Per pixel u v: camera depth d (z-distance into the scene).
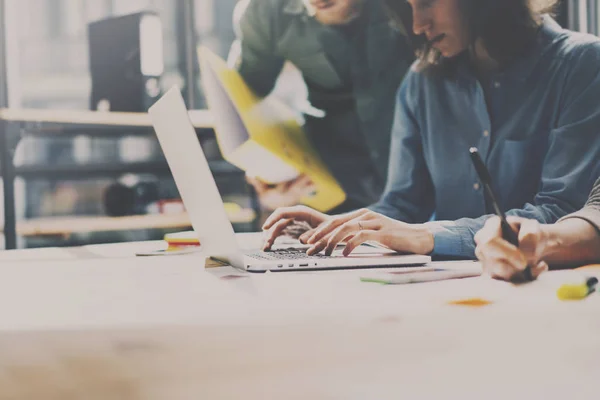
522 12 1.99
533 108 2.03
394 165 2.31
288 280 0.89
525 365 0.58
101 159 4.32
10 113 2.90
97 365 0.57
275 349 0.57
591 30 2.74
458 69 2.15
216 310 0.65
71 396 0.57
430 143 2.24
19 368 0.57
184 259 1.22
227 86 3.20
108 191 3.66
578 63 1.87
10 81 3.57
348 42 3.31
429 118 2.23
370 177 3.40
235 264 1.03
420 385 0.58
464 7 2.08
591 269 0.94
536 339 0.58
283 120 3.36
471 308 0.61
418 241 1.16
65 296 0.79
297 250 1.23
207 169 0.88
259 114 3.31
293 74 3.38
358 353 0.58
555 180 1.70
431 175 2.26
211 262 1.14
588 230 1.05
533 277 0.81
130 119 3.10
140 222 3.21
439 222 1.23
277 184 3.36
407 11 2.46
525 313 0.59
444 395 0.58
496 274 0.82
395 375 0.58
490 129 2.11
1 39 3.48
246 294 0.76
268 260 1.04
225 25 4.50
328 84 3.36
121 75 3.22
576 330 0.59
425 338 0.58
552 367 0.59
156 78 3.23
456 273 0.86
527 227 0.83
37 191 4.34
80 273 1.04
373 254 1.14
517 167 2.07
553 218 1.62
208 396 0.57
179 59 4.35
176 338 0.57
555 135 1.77
